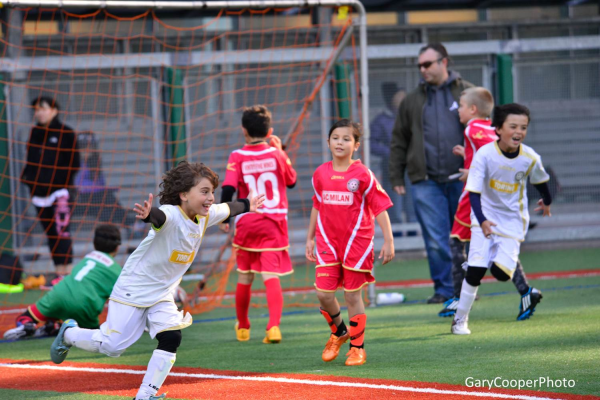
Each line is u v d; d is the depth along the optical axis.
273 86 23.89
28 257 23.14
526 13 30.47
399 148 17.23
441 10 27.39
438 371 9.66
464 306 12.47
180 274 9.09
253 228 12.94
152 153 23.94
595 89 26.23
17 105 23.12
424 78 16.64
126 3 15.88
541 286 18.41
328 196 10.77
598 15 29.50
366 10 26.78
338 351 11.20
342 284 11.11
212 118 24.39
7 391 9.52
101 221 23.47
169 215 8.58
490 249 12.59
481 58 26.03
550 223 26.47
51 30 26.08
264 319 15.64
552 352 10.52
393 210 25.62
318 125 24.88
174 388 9.33
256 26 27.61
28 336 14.09
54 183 20.92
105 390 9.44
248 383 9.46
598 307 14.70
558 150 26.12
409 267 23.89
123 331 8.80
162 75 24.00
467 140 14.43
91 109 23.66
